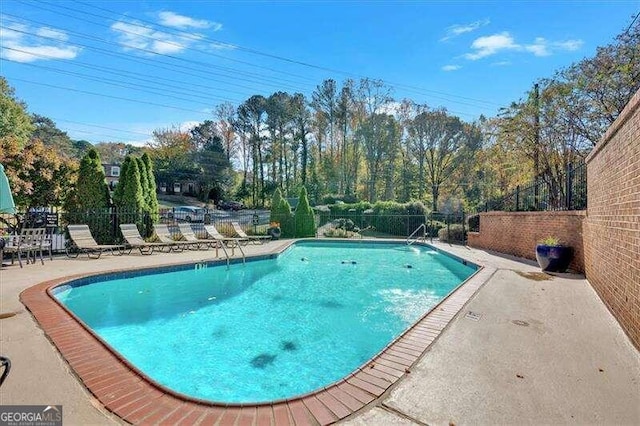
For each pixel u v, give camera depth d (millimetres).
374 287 8789
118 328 5797
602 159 5863
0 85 24875
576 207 9305
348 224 22703
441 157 31594
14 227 12188
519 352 3604
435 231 19688
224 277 9734
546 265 8508
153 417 2500
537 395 2713
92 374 3139
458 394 2746
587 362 3342
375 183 37281
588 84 12461
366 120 36594
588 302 5684
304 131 41188
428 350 3668
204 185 43125
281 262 12562
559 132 13867
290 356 4797
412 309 6926
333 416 2498
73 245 11000
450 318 4785
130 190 13086
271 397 3756
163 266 9219
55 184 13148
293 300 7547
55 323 4500
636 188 3953
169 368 4422
